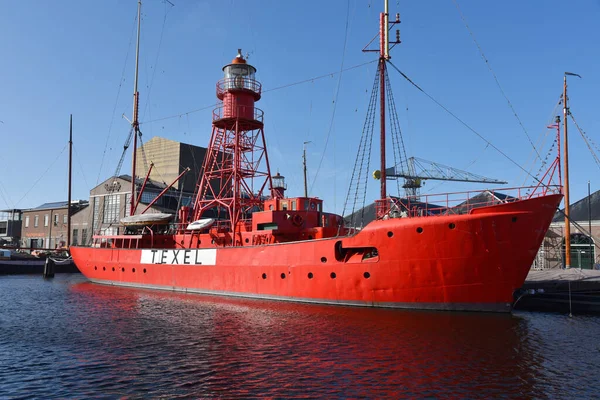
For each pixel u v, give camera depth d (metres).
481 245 19.14
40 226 70.81
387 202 23.41
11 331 17.52
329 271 22.44
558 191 19.58
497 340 15.29
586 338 15.69
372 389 10.73
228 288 26.84
